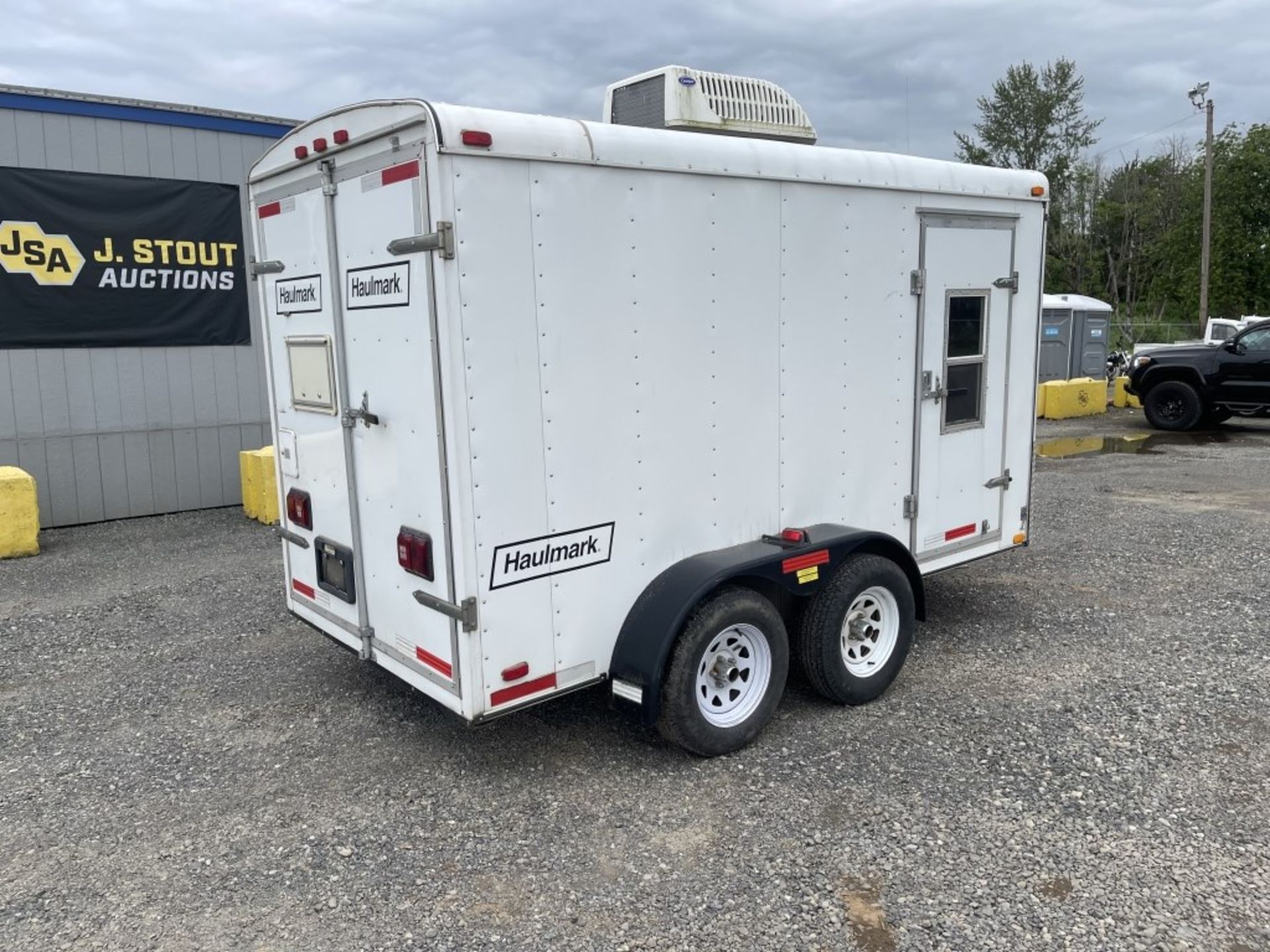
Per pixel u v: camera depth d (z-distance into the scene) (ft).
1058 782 11.82
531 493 11.03
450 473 10.48
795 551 12.95
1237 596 19.35
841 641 13.75
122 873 10.27
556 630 11.55
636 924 9.23
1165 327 108.17
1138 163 157.48
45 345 27.12
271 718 14.25
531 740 13.29
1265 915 9.17
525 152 10.43
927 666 15.85
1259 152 122.52
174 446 29.60
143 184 28.19
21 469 26.43
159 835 11.03
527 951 8.88
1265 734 13.05
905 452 15.33
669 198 11.79
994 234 16.15
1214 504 28.50
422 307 10.47
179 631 18.29
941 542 16.25
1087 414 54.95
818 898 9.56
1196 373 46.19
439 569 11.00
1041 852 10.28
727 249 12.47
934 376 15.57
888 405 14.93
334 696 15.03
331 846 10.73
